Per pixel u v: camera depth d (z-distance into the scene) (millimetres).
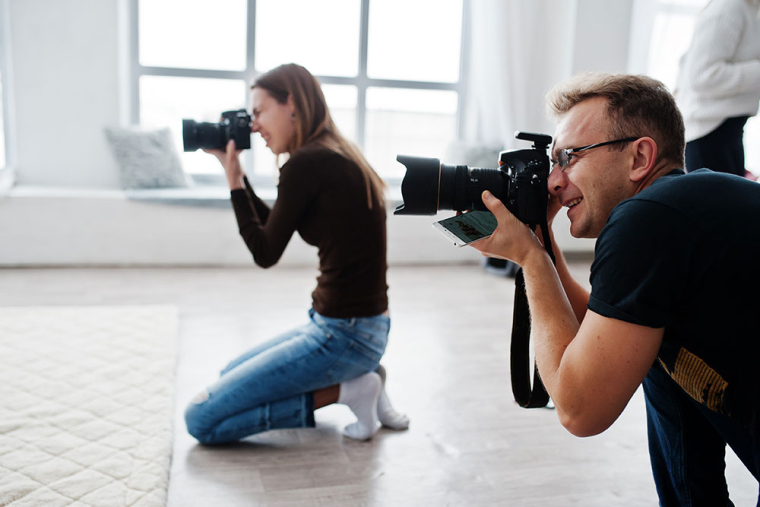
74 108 4414
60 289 3605
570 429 1023
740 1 2729
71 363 2518
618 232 974
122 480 1741
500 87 4578
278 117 1909
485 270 4469
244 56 4730
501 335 3139
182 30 4625
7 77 4262
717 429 1201
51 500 1638
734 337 976
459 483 1837
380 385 2033
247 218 1914
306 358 1891
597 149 1069
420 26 4957
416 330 3166
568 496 1789
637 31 4523
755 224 942
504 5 4480
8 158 4309
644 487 1847
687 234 945
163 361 2572
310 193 1843
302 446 2016
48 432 1978
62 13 4305
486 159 4668
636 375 970
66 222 4066
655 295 948
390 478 1850
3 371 2410
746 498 1792
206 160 4820
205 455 1944
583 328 997
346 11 4816
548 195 1209
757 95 2822
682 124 1088
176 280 3904
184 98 4691
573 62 4504
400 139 5082
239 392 1915
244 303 3500
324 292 1903
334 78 4867
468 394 2445
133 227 4152
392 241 4570
